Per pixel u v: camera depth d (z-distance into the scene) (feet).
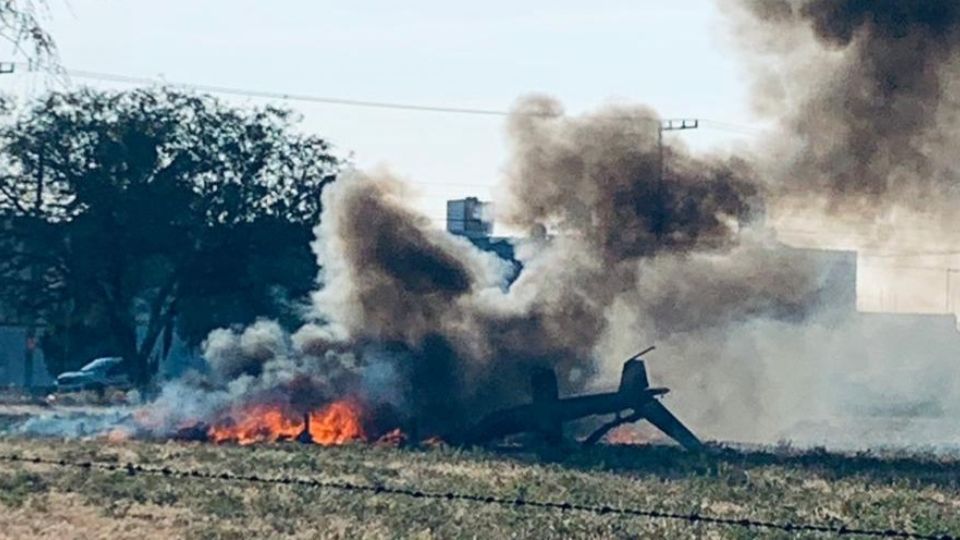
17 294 254.88
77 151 254.47
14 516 87.45
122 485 102.99
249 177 261.24
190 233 257.55
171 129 258.37
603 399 160.35
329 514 91.20
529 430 159.74
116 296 256.52
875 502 108.99
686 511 97.30
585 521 90.22
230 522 87.35
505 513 92.84
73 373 257.34
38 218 252.42
